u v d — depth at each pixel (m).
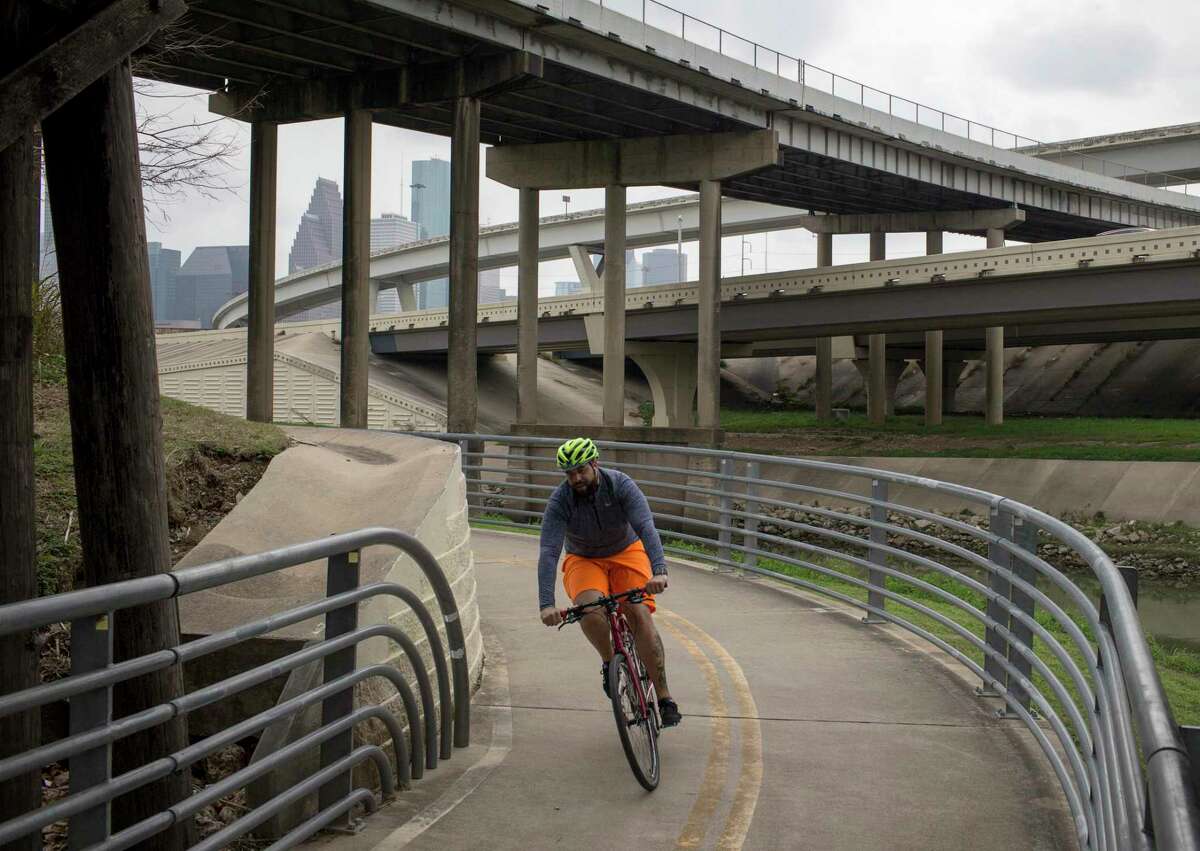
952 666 8.52
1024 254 45.91
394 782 5.77
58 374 10.70
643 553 6.22
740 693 7.73
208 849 3.94
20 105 3.50
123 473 4.06
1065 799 5.66
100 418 4.05
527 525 17.22
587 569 6.09
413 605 5.59
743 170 48.66
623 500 5.95
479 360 89.31
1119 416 74.12
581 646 9.20
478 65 38.72
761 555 12.64
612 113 47.31
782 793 5.76
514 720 7.06
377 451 10.91
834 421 70.75
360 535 4.89
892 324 53.75
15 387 3.81
